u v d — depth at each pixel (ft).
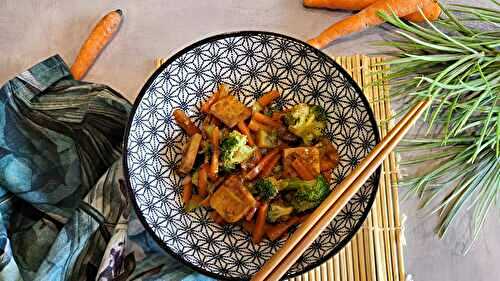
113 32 1.65
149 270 1.45
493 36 1.57
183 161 1.40
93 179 1.54
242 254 1.38
